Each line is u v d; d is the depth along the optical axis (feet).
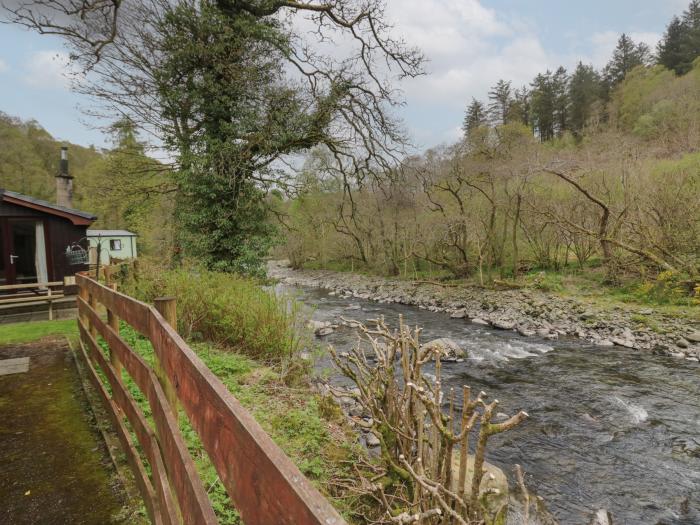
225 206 40.16
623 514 13.24
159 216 50.90
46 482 8.66
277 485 2.00
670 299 38.65
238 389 15.03
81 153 122.62
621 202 47.29
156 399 5.78
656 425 19.10
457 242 63.77
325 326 35.91
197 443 10.64
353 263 92.53
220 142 38.42
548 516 12.54
